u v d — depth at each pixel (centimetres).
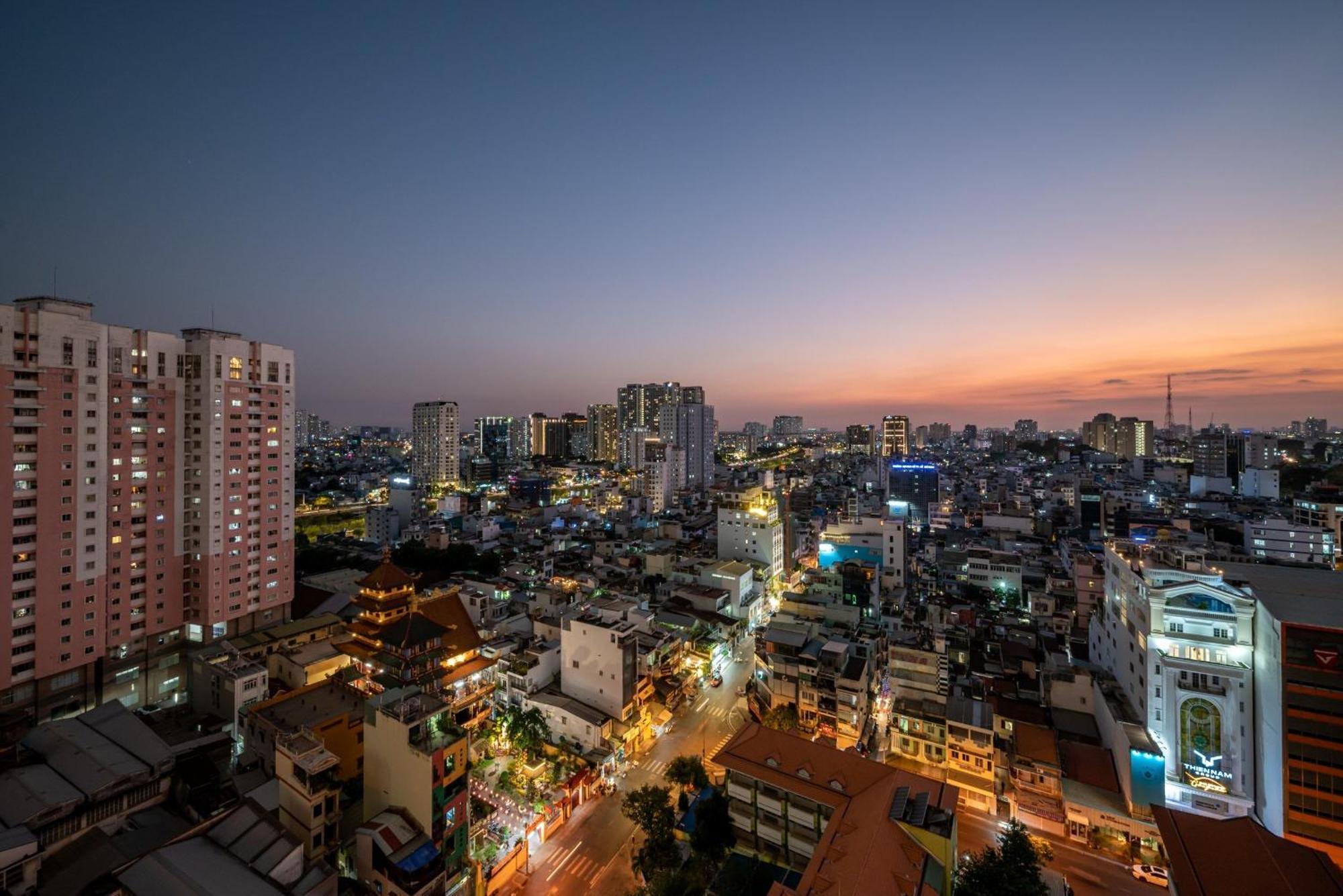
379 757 6394
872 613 12738
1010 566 15650
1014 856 5772
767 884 6078
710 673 11625
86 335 9812
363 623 9875
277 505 12512
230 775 7475
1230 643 7550
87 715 7694
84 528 9756
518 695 9806
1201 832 5888
